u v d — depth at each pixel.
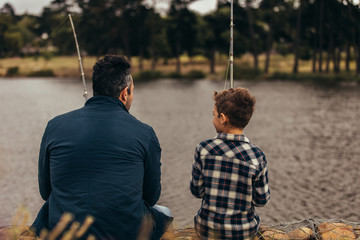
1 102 29.69
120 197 1.51
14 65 72.69
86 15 53.03
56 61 80.00
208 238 1.86
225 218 1.81
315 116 20.72
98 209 1.48
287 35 52.50
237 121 1.85
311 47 53.62
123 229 1.52
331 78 42.44
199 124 19.45
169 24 56.31
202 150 1.89
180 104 27.19
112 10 54.88
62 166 1.54
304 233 2.33
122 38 58.50
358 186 9.84
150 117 21.81
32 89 39.69
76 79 53.50
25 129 18.94
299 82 41.69
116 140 1.57
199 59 85.69
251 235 1.83
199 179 1.90
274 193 9.49
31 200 9.29
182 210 8.53
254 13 50.12
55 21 61.66
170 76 53.38
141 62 59.69
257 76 46.09
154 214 1.84
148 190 1.75
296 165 11.87
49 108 26.44
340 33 37.16
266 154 13.21
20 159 13.11
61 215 1.51
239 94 1.85
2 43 94.25
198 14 56.50
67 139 1.57
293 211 8.31
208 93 34.09
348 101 26.27
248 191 1.81
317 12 45.16
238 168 1.81
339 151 13.50
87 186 1.50
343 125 18.17
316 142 14.88
